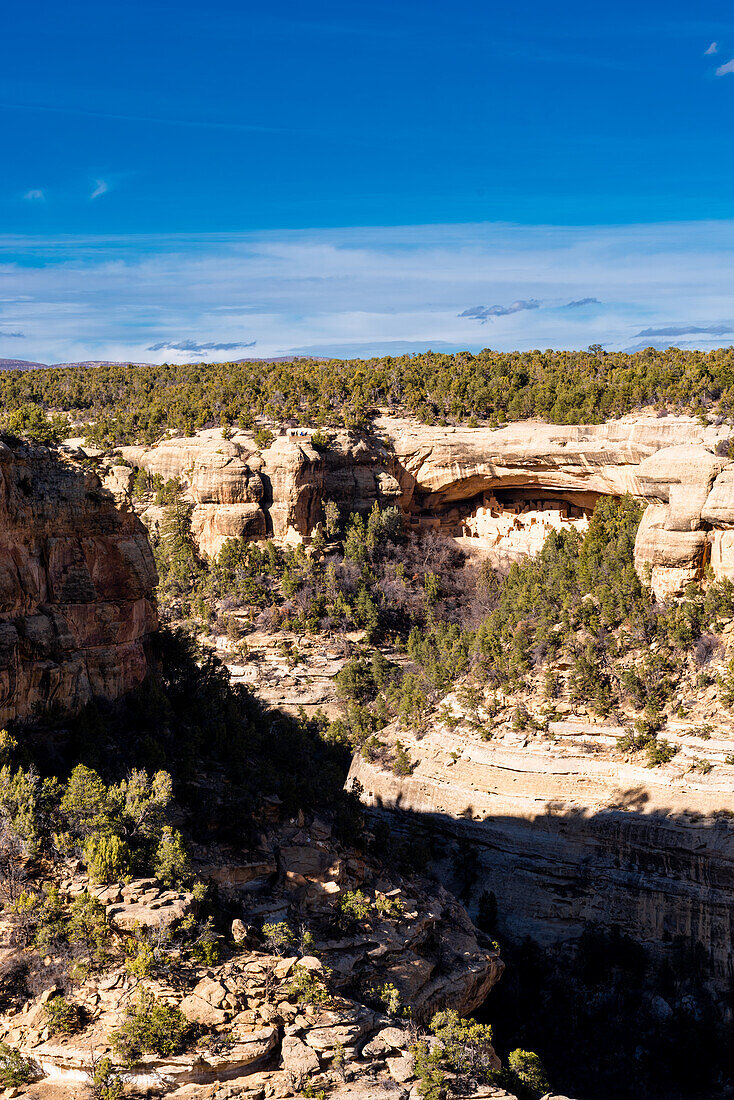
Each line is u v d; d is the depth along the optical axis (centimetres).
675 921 7056
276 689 11394
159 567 13112
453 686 9612
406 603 12988
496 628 9950
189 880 3938
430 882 5634
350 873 4775
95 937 3528
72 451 5334
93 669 5000
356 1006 3750
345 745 8506
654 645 8525
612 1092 6266
